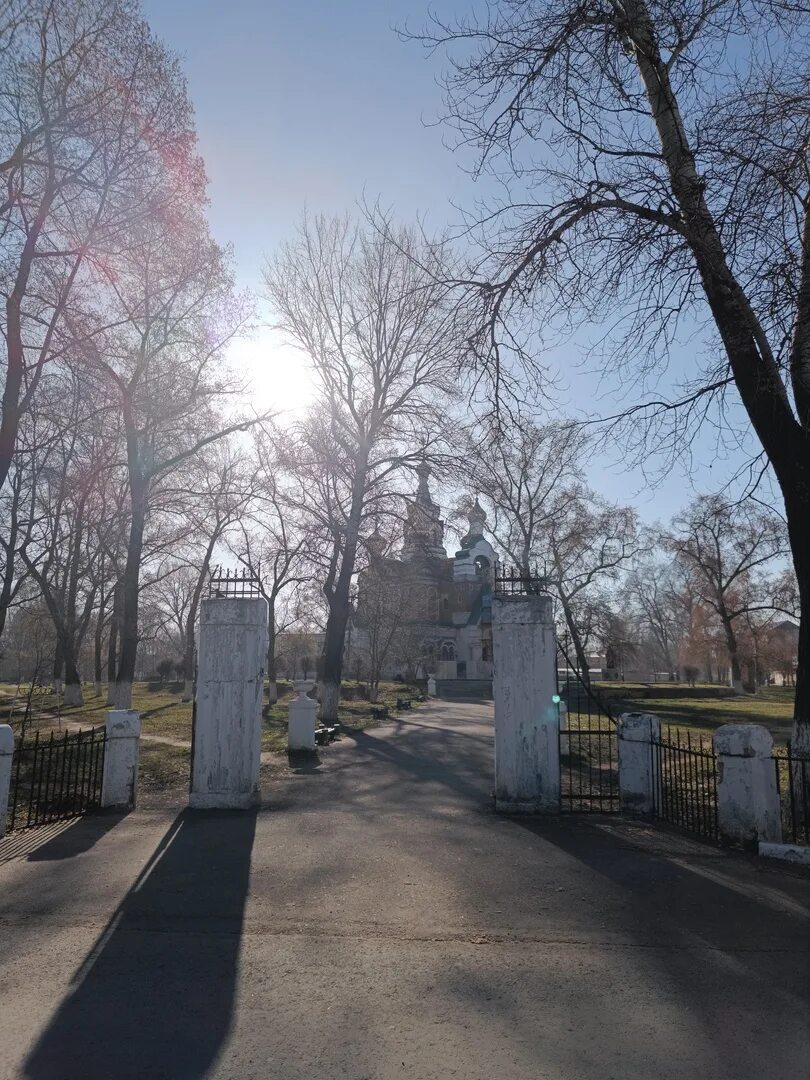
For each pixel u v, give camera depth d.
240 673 10.12
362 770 13.62
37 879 6.96
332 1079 3.66
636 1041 4.00
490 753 16.27
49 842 8.30
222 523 32.31
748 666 56.12
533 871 7.09
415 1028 4.17
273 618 37.34
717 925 5.70
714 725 23.94
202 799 9.91
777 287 7.09
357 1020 4.27
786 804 9.28
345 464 25.64
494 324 10.16
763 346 8.27
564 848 7.91
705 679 83.44
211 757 10.01
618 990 4.61
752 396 9.07
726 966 4.95
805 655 9.07
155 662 82.06
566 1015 4.30
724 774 8.03
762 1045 3.96
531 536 35.06
